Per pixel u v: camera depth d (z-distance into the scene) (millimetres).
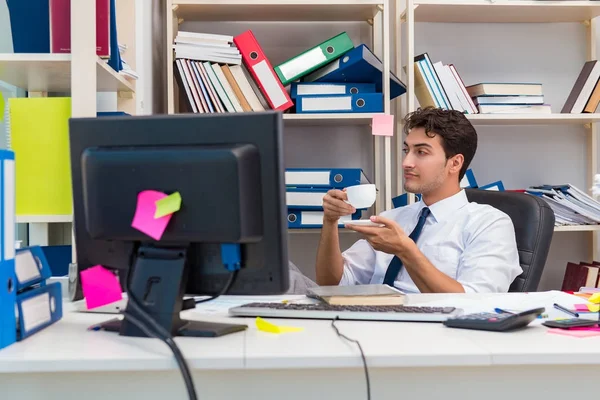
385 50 2746
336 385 963
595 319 1215
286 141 3137
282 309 1273
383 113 2730
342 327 1162
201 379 956
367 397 958
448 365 940
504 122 3053
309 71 2740
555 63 3207
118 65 1971
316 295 1426
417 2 2814
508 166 3205
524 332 1109
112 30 1949
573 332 1099
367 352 952
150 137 1089
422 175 2135
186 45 2666
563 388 975
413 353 945
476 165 3205
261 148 1054
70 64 1738
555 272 3217
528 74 3201
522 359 945
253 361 935
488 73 3191
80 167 1136
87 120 1125
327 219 2178
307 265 3133
